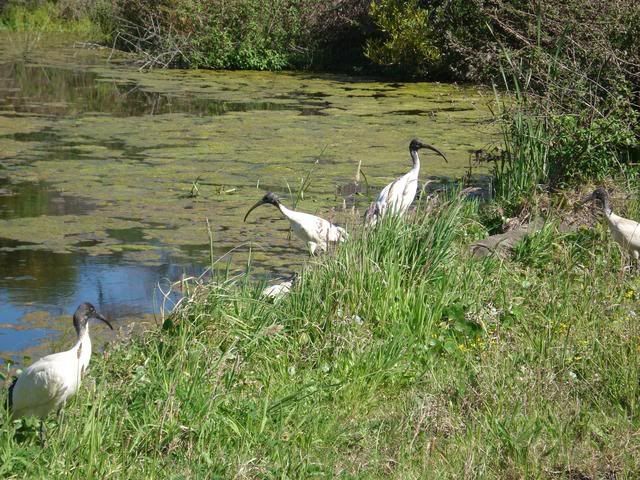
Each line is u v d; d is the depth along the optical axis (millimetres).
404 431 5203
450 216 7914
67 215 11180
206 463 4734
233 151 15023
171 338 6320
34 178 12945
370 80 25266
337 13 27500
